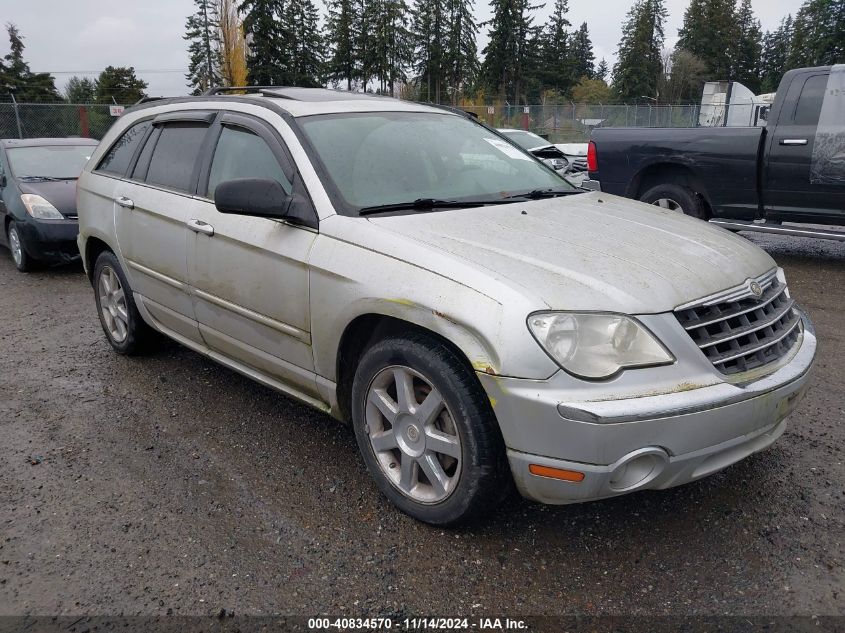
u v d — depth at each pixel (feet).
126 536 9.89
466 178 12.64
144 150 15.37
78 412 14.08
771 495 10.62
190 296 13.46
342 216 10.63
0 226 29.35
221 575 9.04
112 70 222.07
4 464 12.01
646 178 27.89
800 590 8.59
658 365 8.41
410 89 234.58
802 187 23.54
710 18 274.77
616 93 264.72
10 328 20.21
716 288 9.32
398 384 9.84
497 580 8.89
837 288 22.22
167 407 14.28
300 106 12.60
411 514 10.04
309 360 11.21
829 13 218.59
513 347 8.32
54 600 8.61
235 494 10.96
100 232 16.08
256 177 12.14
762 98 78.64
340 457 12.13
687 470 8.68
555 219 11.16
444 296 8.93
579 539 9.70
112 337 17.22
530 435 8.39
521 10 245.65
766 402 8.98
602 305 8.48
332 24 227.61
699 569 9.03
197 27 207.72
